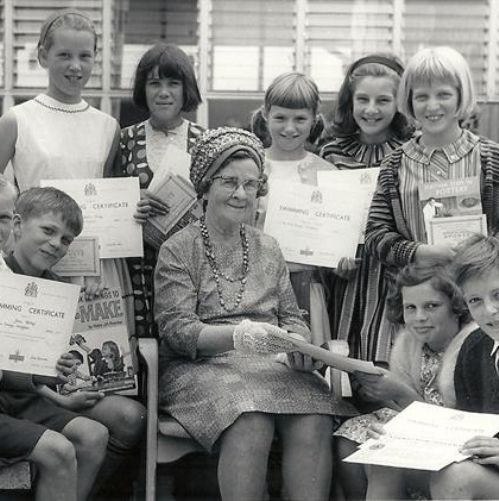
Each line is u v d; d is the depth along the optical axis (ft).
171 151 13.17
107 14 16.11
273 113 13.46
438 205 12.16
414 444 10.15
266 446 11.02
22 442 10.75
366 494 11.01
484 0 16.40
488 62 16.42
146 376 12.43
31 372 11.18
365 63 13.65
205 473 12.64
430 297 11.30
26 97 16.12
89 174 13.17
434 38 16.48
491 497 9.78
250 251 12.26
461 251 10.54
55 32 13.02
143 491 12.63
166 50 13.35
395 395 11.27
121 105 16.08
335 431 11.62
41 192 11.89
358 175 13.21
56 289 11.30
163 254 12.16
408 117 12.69
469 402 10.73
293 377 11.60
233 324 11.90
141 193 13.02
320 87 16.48
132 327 13.28
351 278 13.17
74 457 10.85
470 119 15.19
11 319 11.18
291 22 16.44
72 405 12.01
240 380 11.39
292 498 11.19
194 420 11.29
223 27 16.40
